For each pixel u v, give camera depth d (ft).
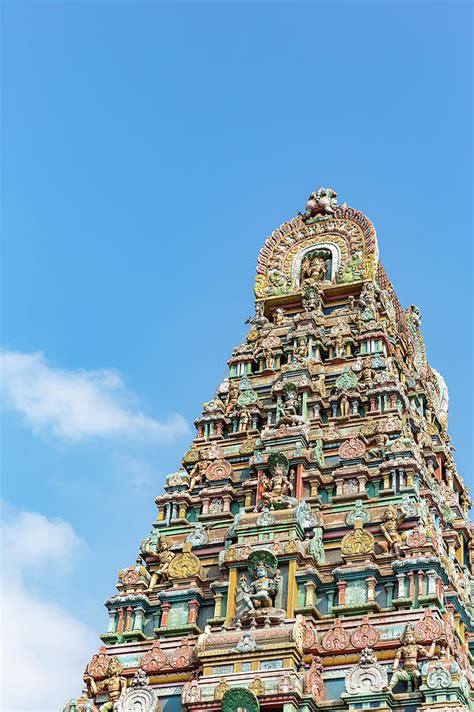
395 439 167.12
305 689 132.05
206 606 152.05
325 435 170.40
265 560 145.28
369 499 158.20
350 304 193.98
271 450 167.02
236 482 169.89
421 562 143.23
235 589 146.30
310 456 164.35
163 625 151.02
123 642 152.66
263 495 158.20
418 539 146.92
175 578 154.40
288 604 142.92
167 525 167.73
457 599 149.89
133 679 143.74
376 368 180.96
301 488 161.17
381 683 130.31
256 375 187.93
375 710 128.88
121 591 158.20
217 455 174.60
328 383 181.88
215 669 137.08
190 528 166.09
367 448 166.91
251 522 152.15
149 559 163.53
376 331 186.09
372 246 201.05
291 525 150.00
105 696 147.13
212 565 156.66
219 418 181.47
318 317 191.42
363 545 147.64
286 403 174.09
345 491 160.35
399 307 210.79
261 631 138.21
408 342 209.77
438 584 142.61
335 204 212.23
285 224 211.20
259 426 179.83
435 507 165.48
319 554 150.20
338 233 205.67
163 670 144.15
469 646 158.20
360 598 143.64
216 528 162.30
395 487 159.02
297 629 137.28
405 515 152.76
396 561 144.15
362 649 136.05
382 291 199.21
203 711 133.69
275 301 201.57
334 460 167.32
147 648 149.07
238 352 192.65
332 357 184.96
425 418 195.93
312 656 137.59
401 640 135.33
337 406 175.83
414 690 131.54
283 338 191.11
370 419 172.55
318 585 146.72
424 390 197.36
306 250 206.08
